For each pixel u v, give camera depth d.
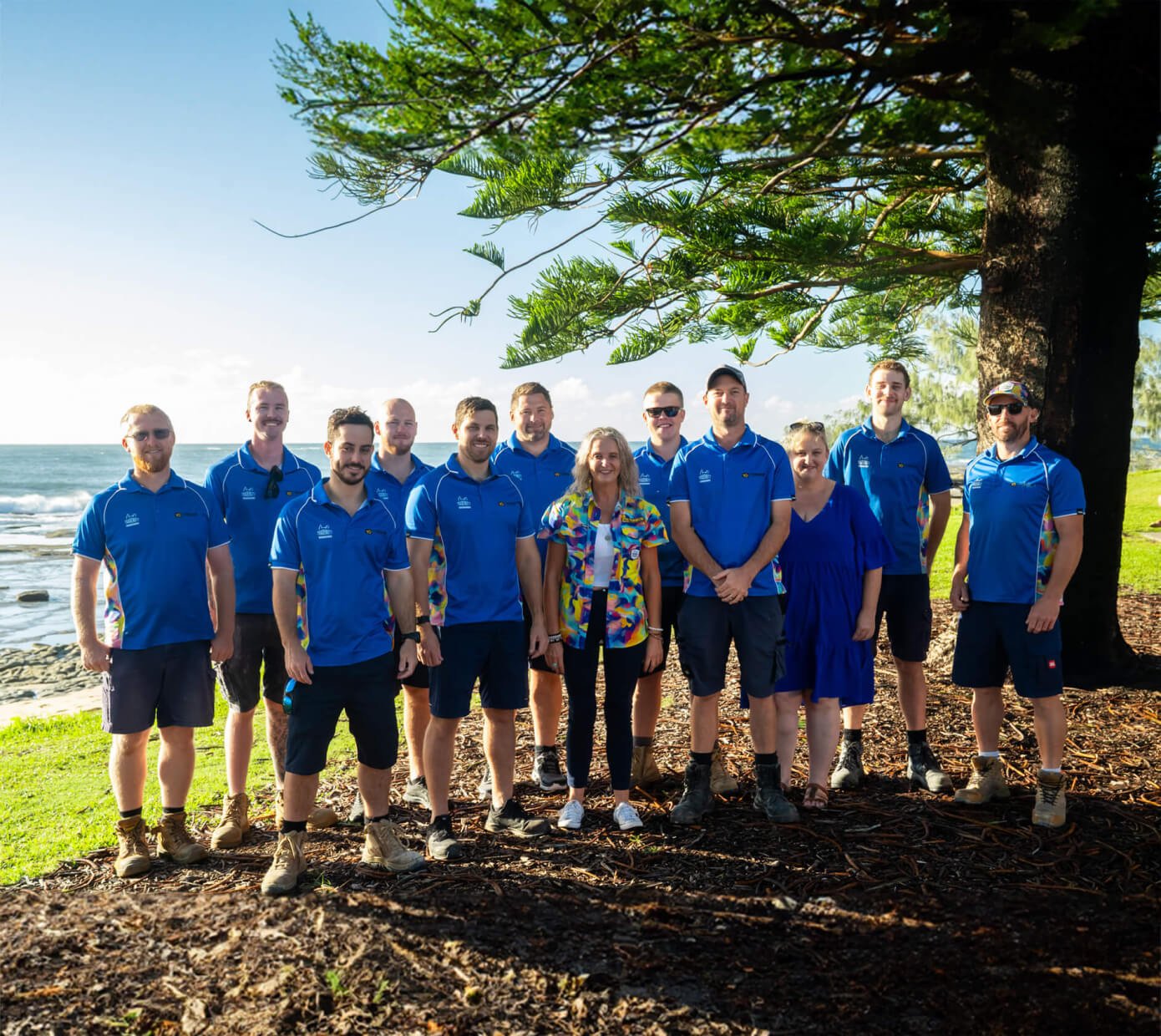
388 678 3.70
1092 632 6.01
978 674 4.12
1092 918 3.09
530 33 3.79
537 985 2.78
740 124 4.07
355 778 4.92
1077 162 5.53
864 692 4.23
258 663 4.19
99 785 5.17
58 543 32.22
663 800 4.43
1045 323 5.77
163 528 3.75
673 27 3.70
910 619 4.58
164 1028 2.59
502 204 5.56
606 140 4.24
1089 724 5.24
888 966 2.85
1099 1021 2.52
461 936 3.08
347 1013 2.65
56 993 2.77
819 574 4.18
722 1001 2.68
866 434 4.81
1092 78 5.02
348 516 3.64
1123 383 5.86
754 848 3.80
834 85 3.96
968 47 3.75
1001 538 4.01
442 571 3.94
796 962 2.90
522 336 7.19
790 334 8.16
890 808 4.20
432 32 3.81
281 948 3.01
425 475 4.01
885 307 9.27
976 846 3.74
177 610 3.77
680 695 6.39
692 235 6.75
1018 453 4.05
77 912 3.32
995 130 4.19
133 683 3.70
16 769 5.64
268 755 5.62
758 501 4.09
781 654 4.14
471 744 5.48
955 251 8.73
